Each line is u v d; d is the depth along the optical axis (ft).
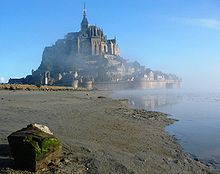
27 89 340.59
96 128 80.94
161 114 145.28
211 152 64.75
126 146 61.72
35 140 39.01
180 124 112.27
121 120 105.70
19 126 69.62
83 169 41.60
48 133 42.88
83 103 180.04
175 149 65.16
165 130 94.32
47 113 105.70
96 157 47.19
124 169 43.70
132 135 75.92
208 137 83.46
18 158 38.63
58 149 42.86
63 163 42.29
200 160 57.67
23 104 139.23
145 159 51.34
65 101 187.42
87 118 101.55
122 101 235.40
